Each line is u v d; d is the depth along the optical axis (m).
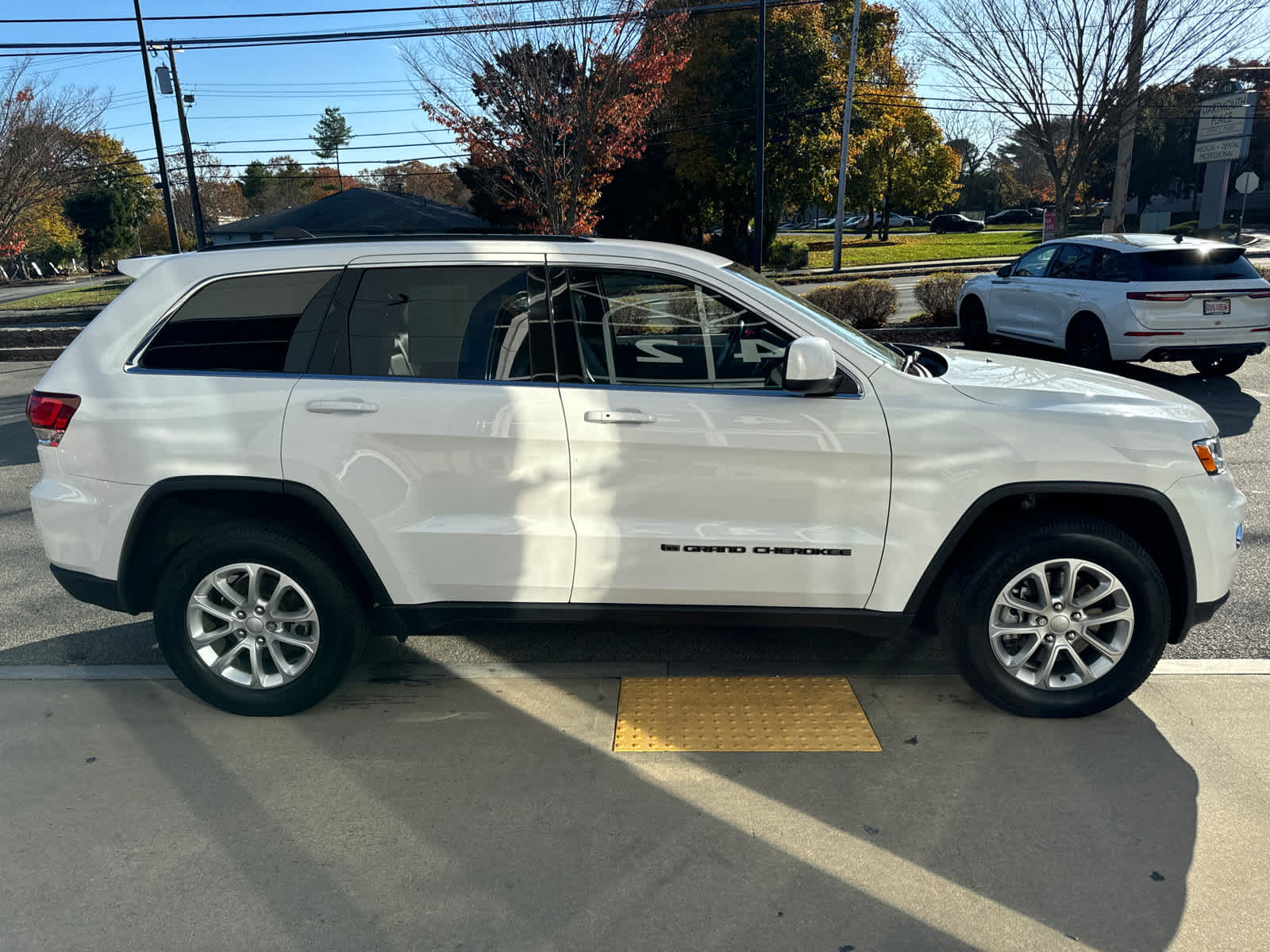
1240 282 9.45
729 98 32.44
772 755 3.28
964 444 3.31
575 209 15.87
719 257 3.78
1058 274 10.85
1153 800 2.97
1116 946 2.37
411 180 70.94
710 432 3.33
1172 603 3.52
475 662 4.09
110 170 55.56
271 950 2.39
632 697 3.73
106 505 3.42
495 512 3.42
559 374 3.41
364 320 3.44
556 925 2.47
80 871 2.70
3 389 12.20
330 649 3.49
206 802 3.03
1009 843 2.77
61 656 4.20
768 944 2.39
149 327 3.47
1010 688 3.44
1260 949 2.35
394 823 2.91
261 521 3.47
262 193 79.19
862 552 3.39
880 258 38.62
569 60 14.96
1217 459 3.43
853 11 34.41
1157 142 56.44
